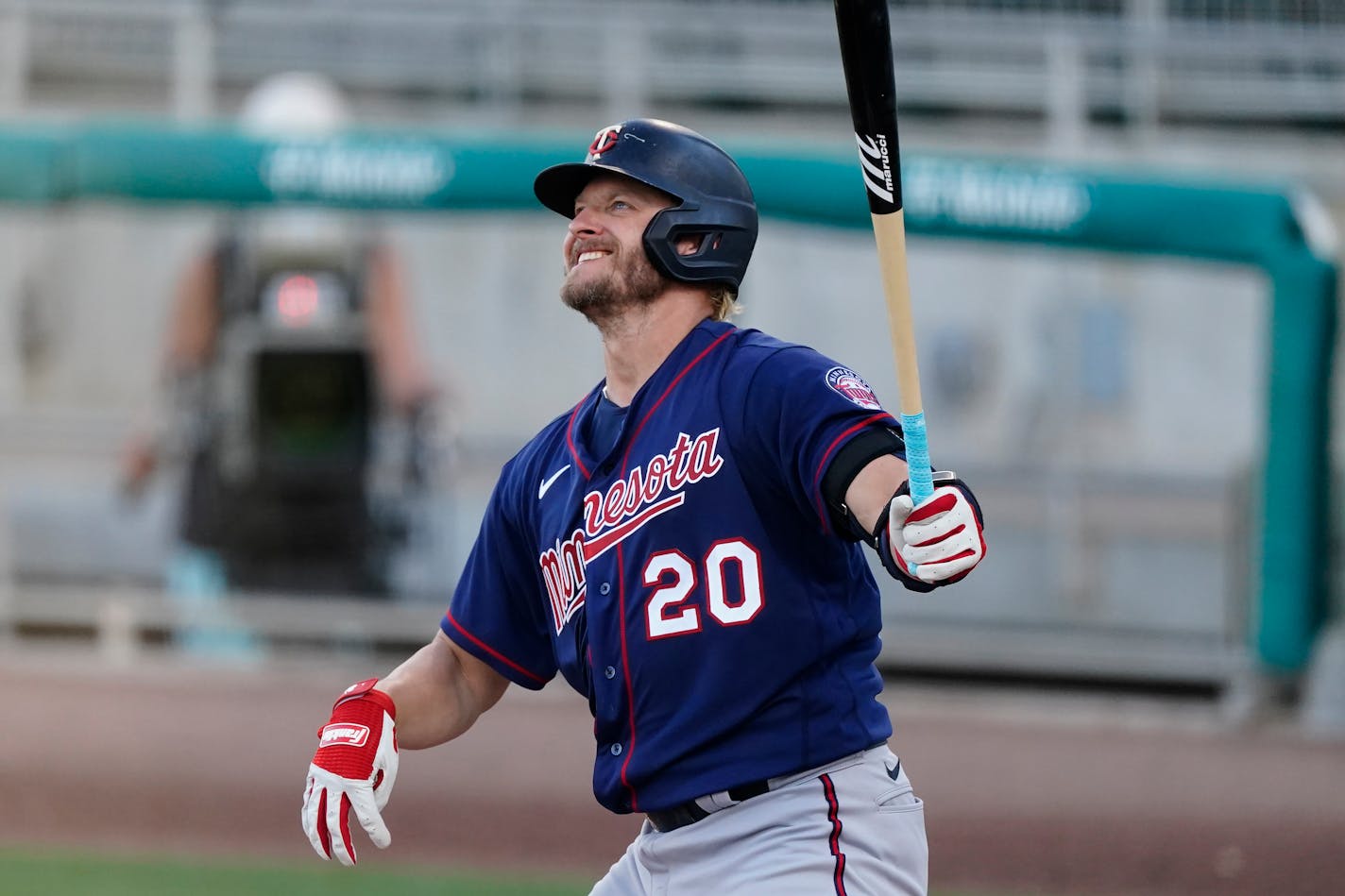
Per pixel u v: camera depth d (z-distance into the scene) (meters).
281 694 30.41
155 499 32.84
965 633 31.56
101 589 32.53
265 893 20.17
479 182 29.30
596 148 10.67
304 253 32.31
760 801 9.98
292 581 31.80
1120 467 32.88
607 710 10.31
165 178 29.20
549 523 10.76
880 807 10.07
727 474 9.87
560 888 20.80
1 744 26.39
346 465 31.84
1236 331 36.47
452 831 23.39
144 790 24.38
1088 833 23.73
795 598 9.85
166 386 32.09
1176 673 31.12
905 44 36.59
